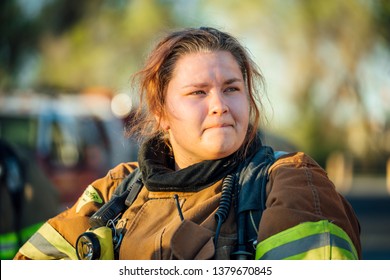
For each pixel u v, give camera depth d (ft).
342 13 192.65
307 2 199.62
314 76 209.87
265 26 205.77
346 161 247.29
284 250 14.99
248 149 16.99
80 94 78.38
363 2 185.26
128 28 190.70
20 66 178.29
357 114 211.82
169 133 17.61
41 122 69.97
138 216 17.08
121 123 70.54
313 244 14.88
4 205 32.55
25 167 33.22
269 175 16.38
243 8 203.10
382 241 91.20
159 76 16.99
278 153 17.28
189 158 17.19
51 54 183.42
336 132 230.48
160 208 16.96
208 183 16.65
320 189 15.67
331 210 15.46
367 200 169.68
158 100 17.10
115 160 70.03
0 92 74.54
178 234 15.71
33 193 33.09
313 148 237.45
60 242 18.03
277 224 15.21
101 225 17.51
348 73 201.16
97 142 69.77
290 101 221.05
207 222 16.12
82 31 184.85
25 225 32.81
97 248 16.74
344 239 15.06
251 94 17.42
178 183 16.74
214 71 16.40
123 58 192.34
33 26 176.76
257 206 15.98
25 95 73.72
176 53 16.84
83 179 68.69
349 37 192.34
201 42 16.76
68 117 70.23
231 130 16.26
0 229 32.40
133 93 18.33
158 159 17.76
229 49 16.85
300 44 206.69
